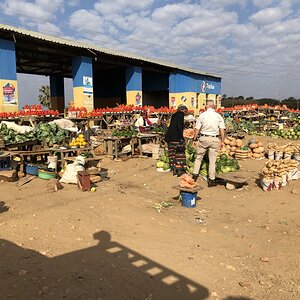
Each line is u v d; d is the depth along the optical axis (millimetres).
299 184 8508
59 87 31641
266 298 3652
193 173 8930
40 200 6918
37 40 17188
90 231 5289
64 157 9625
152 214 6234
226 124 19547
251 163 11625
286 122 28781
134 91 26031
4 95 15961
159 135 13641
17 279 3723
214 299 3559
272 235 5371
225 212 6527
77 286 3615
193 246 4914
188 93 31016
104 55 21812
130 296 3502
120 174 9805
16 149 9602
